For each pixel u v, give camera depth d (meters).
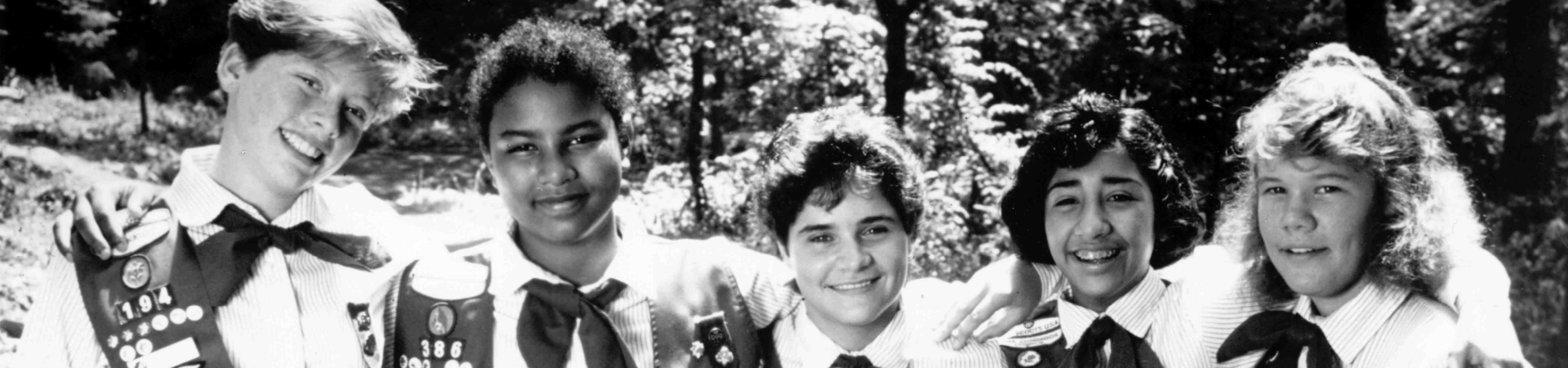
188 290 2.17
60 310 2.17
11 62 14.41
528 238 2.29
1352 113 2.03
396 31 2.23
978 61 11.34
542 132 2.13
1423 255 2.06
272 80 2.11
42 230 8.58
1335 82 2.12
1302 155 2.05
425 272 2.34
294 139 2.13
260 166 2.17
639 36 10.14
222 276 2.19
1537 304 10.38
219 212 2.21
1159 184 2.26
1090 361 2.31
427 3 13.80
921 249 7.75
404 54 2.24
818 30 9.15
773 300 2.41
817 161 2.17
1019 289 2.40
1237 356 2.26
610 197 2.21
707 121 11.76
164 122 15.16
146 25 15.83
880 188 2.16
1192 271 2.47
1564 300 9.76
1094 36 11.48
